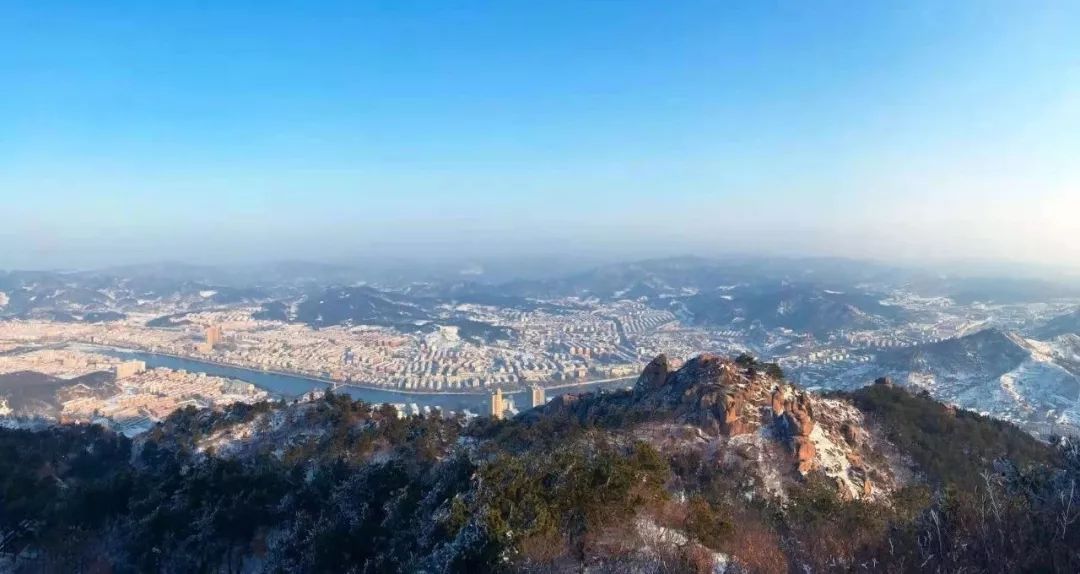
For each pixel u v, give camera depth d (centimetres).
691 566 1470
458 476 2120
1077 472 1700
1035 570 1295
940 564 1370
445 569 1515
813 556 1597
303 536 2177
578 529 1579
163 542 2245
